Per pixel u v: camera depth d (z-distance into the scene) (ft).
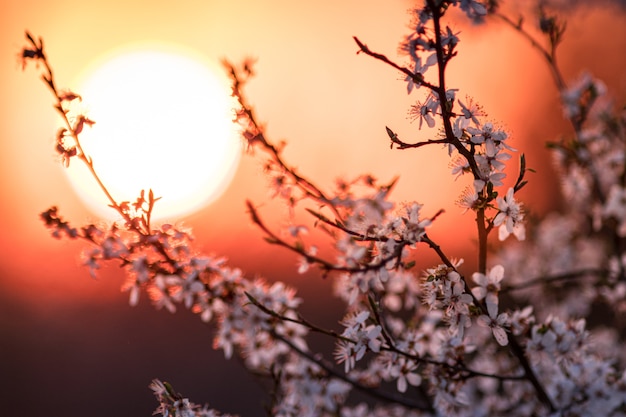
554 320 17.44
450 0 13.57
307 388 19.62
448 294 14.82
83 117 15.55
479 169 14.42
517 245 32.89
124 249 16.57
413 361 17.01
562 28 25.34
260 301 18.62
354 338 15.66
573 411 18.49
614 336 30.58
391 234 14.79
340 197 15.24
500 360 22.40
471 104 14.26
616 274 26.68
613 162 26.30
